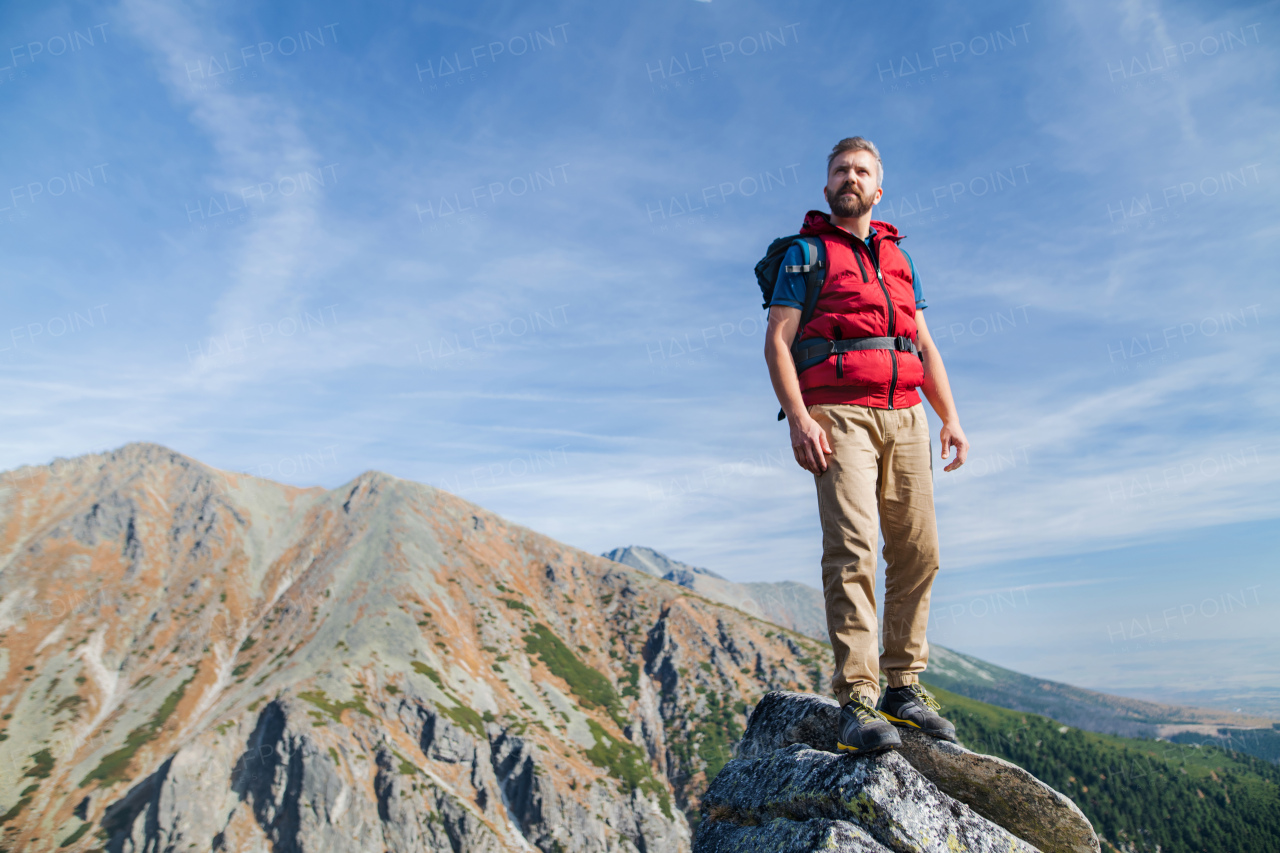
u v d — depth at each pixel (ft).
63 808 436.76
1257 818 467.93
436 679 547.08
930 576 13.94
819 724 16.07
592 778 494.59
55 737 502.79
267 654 611.47
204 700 554.87
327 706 466.70
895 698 13.79
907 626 13.96
